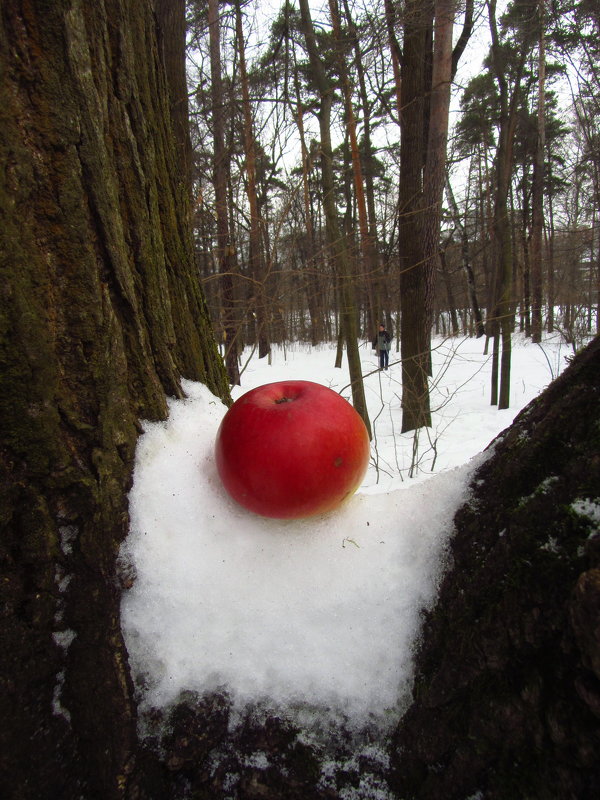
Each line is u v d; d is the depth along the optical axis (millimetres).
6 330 773
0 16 751
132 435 1009
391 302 10789
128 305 1021
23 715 777
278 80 7004
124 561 906
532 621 674
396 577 919
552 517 722
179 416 1162
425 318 5949
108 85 979
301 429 875
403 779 802
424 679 820
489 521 838
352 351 5668
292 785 827
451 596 832
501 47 7605
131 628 890
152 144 1157
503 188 6980
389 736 844
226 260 6820
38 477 835
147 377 1092
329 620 905
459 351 14695
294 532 973
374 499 1045
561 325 17047
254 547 955
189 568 924
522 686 664
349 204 16016
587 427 758
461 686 749
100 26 929
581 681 596
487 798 679
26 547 820
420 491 1016
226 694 881
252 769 844
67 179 846
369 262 6031
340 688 875
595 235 15664
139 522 947
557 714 617
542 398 905
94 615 854
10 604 796
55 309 860
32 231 817
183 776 856
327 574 929
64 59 825
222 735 863
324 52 5957
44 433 832
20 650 791
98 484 892
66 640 849
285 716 872
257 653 894
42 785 775
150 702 867
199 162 6477
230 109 6926
